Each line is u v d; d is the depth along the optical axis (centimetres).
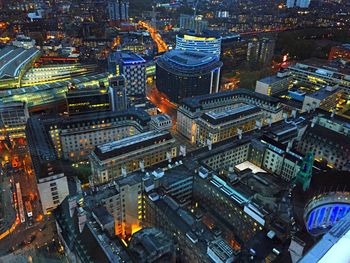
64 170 17775
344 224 8888
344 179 14988
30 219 15662
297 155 17688
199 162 16675
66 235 12756
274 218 12325
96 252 11056
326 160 19300
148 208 14400
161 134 19012
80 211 11969
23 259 13350
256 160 19275
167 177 15238
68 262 12775
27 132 19750
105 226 11838
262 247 11381
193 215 13025
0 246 14000
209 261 10975
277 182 17262
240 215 13588
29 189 17812
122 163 17475
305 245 10500
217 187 14525
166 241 11725
